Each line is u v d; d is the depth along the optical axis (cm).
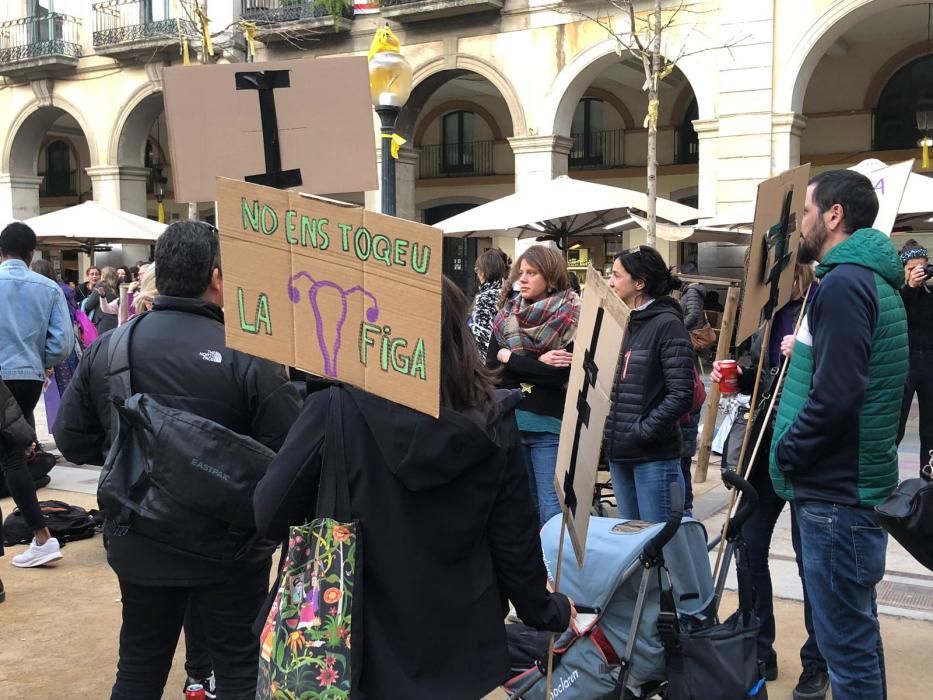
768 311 369
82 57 2264
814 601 310
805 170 359
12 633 477
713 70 1570
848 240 302
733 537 331
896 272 298
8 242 655
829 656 308
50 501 658
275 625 211
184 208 2728
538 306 527
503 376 536
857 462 299
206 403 289
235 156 311
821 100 1984
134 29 2155
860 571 301
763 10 1513
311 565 210
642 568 288
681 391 439
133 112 2230
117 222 1220
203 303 301
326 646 204
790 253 363
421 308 199
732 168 1559
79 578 564
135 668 294
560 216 1016
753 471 393
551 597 240
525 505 222
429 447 204
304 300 218
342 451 212
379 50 827
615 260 464
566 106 1747
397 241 201
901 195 406
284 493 215
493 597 223
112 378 294
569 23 1703
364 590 210
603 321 263
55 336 663
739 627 299
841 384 286
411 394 202
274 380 296
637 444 448
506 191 2391
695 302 880
